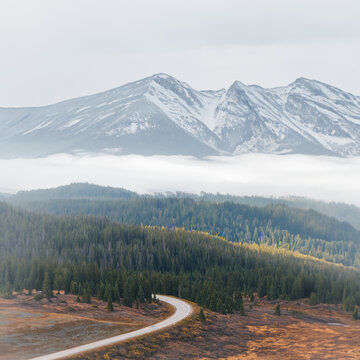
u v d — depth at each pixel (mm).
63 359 88125
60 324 112625
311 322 161750
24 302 136625
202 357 109188
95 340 103562
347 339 132500
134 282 162875
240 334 134500
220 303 158750
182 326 126312
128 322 126500
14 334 101625
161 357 103438
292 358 111875
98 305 144375
